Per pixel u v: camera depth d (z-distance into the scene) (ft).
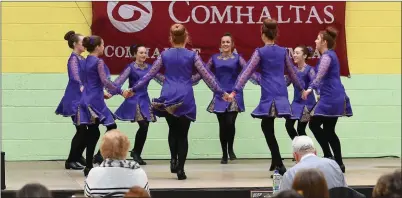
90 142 38.73
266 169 42.22
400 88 49.29
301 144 27.84
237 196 33.91
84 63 38.42
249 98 48.55
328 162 27.55
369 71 49.16
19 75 47.52
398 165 44.55
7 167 43.60
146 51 45.24
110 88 37.68
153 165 44.75
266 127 37.68
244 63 44.14
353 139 49.29
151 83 48.01
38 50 47.60
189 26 48.14
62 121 47.88
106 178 25.76
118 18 47.78
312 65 48.70
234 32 48.34
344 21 48.75
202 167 43.39
